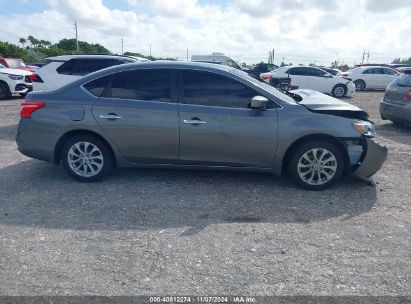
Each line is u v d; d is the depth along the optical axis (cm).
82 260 299
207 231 349
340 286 268
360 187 469
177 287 266
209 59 2127
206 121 438
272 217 381
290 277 278
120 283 270
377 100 1602
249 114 437
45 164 557
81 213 386
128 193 441
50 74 846
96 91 463
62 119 458
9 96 1403
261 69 2388
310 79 1677
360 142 442
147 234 343
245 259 302
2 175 504
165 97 450
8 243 325
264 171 458
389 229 357
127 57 884
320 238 338
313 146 441
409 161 600
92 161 472
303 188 457
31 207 400
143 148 457
